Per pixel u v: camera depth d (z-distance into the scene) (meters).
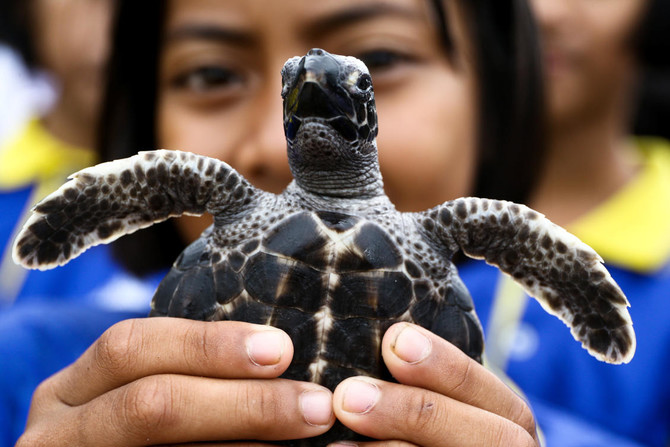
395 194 0.55
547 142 0.67
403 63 0.54
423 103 0.54
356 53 0.54
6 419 0.56
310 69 0.45
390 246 0.44
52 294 0.82
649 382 0.71
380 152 0.54
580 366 0.72
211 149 0.55
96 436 0.43
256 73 0.55
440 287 0.45
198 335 0.43
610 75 0.80
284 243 0.44
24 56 0.97
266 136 0.53
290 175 0.54
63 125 0.92
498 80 0.58
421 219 0.45
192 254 0.45
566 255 0.45
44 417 0.45
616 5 0.77
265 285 0.44
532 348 0.73
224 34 0.54
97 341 0.44
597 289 0.45
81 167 0.89
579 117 0.80
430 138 0.54
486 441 0.43
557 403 0.71
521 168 0.59
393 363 0.43
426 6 0.54
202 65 0.55
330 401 0.43
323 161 0.45
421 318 0.44
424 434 0.43
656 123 1.17
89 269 0.82
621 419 0.70
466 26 0.57
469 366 0.43
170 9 0.55
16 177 0.90
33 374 0.57
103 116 0.60
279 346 0.43
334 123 0.45
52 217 0.45
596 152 0.83
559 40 0.77
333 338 0.44
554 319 0.74
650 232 0.78
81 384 0.44
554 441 0.55
